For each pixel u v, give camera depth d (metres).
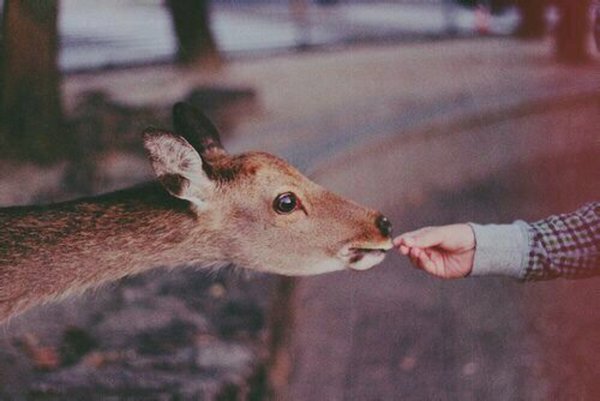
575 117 4.58
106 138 3.61
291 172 1.36
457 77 5.70
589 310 2.41
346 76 5.69
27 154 3.48
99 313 1.96
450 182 3.80
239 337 1.86
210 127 1.43
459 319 2.36
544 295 2.52
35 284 1.34
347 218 1.35
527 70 6.00
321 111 4.54
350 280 2.55
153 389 1.62
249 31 7.70
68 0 9.59
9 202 3.02
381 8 10.41
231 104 4.36
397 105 4.71
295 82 5.41
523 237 1.14
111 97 4.25
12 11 3.49
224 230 1.35
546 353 2.18
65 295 1.36
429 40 7.64
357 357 2.13
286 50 6.75
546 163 4.23
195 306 2.00
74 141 3.57
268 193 1.34
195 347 1.80
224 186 1.34
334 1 10.46
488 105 4.18
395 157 3.40
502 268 1.15
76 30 7.42
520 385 2.03
